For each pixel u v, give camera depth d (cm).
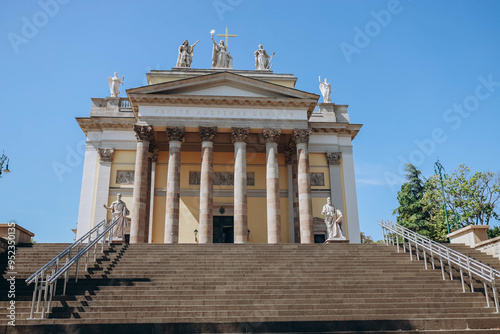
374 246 2548
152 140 3859
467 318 1611
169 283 1886
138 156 3472
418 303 1739
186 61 4212
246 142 3775
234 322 1482
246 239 3328
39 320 1474
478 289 1944
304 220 3431
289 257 2317
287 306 1688
